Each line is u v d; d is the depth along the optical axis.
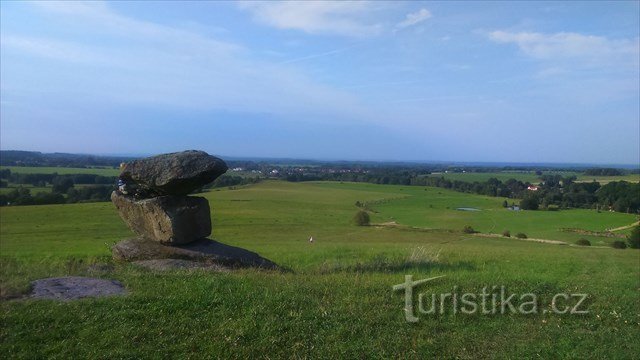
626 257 23.44
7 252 27.33
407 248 25.89
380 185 132.12
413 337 7.99
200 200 14.28
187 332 7.54
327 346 7.42
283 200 90.88
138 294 8.84
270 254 22.00
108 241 39.44
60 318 7.59
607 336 8.55
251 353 7.08
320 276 11.77
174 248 13.58
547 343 8.09
